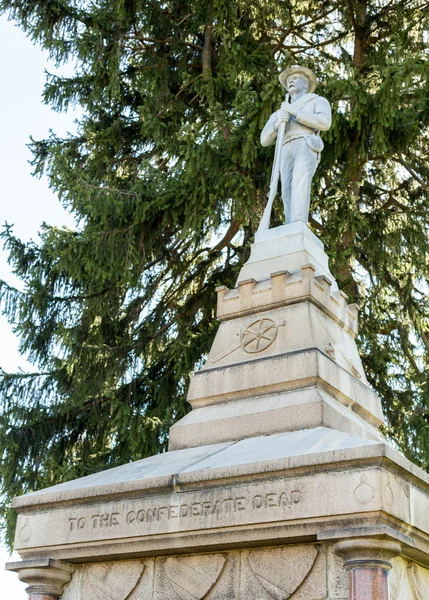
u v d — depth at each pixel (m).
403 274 14.77
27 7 14.31
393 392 13.93
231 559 5.61
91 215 12.73
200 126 12.23
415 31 14.57
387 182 15.24
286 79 8.52
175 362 13.70
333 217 12.77
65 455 13.97
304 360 6.52
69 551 6.04
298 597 5.25
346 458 5.03
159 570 5.88
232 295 7.39
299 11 15.50
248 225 13.58
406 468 5.14
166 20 14.84
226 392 6.80
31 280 13.70
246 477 5.39
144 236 13.31
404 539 5.03
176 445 6.73
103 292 13.73
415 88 12.40
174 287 15.02
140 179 12.84
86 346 13.38
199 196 12.61
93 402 13.94
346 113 12.40
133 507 5.81
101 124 15.41
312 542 5.30
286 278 7.14
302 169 7.93
